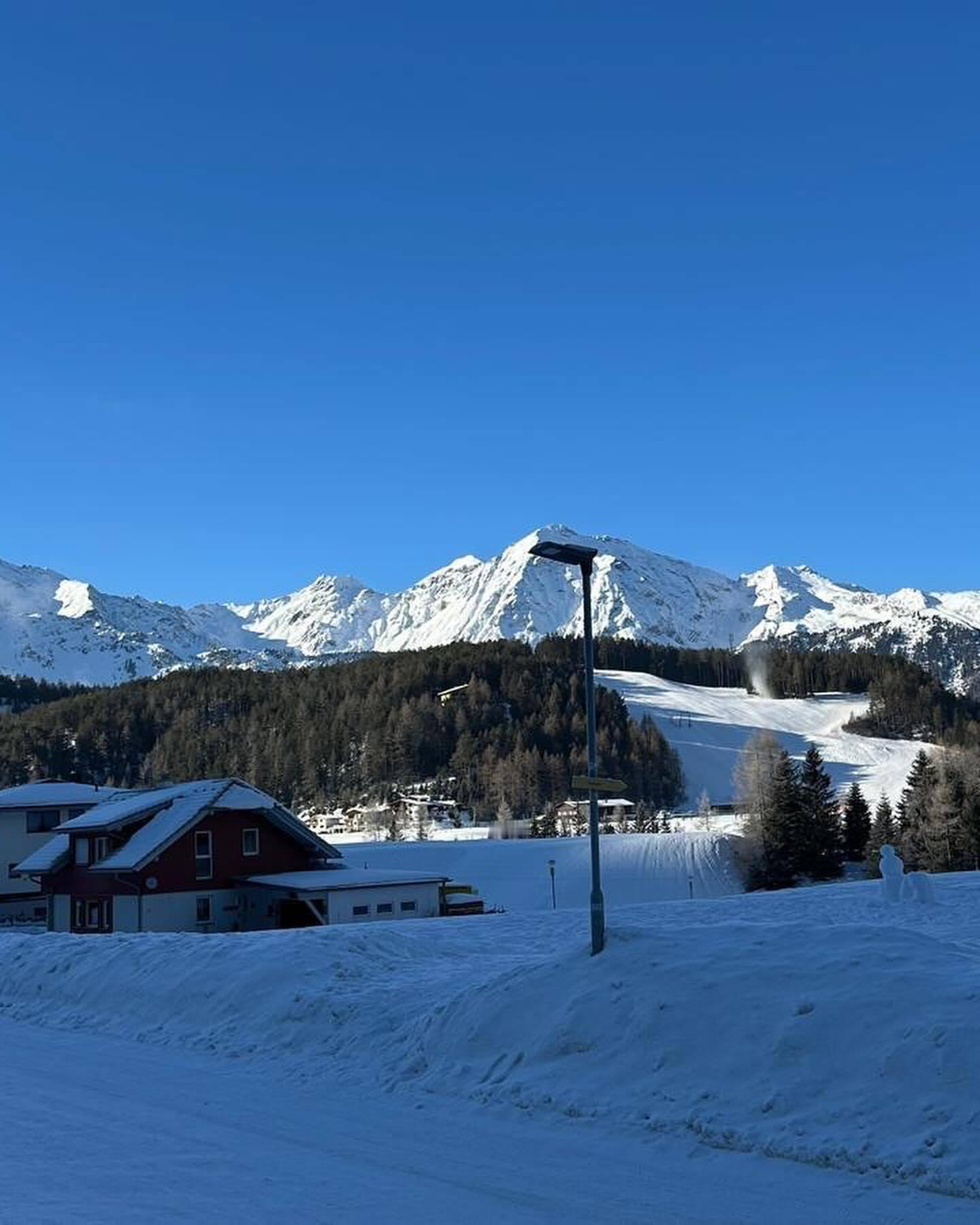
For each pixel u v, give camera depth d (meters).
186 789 48.66
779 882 83.75
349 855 93.44
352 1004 14.06
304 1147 9.69
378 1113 10.62
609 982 11.52
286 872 48.16
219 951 17.41
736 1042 10.12
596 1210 7.93
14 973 19.39
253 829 48.06
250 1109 11.06
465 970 16.09
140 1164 9.31
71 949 19.78
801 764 126.06
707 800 148.25
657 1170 8.69
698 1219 7.71
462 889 56.50
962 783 84.00
